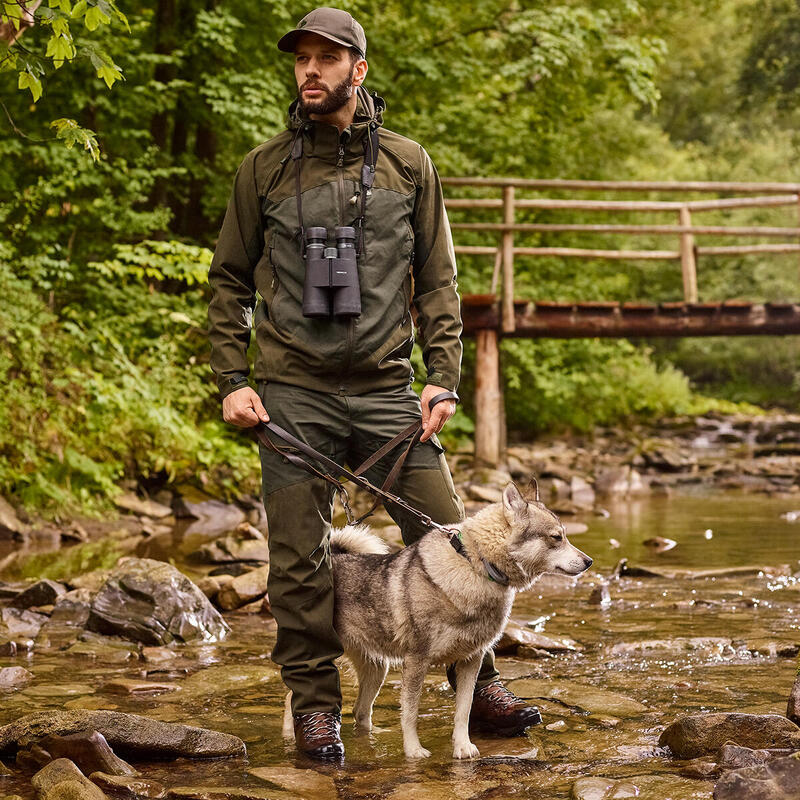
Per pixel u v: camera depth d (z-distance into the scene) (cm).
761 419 2516
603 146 2098
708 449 1984
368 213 336
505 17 1599
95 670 449
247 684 421
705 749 312
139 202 1352
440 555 325
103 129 1323
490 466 1326
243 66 1367
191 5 1397
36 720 325
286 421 335
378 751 330
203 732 326
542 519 327
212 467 1136
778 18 2448
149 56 1222
